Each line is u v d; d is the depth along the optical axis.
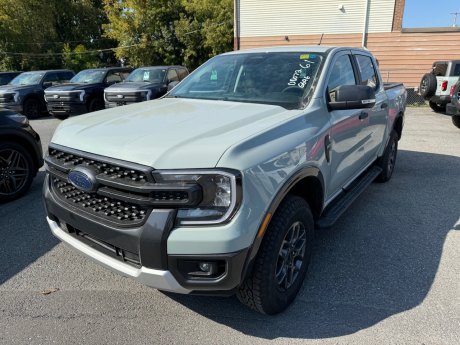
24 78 14.22
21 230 4.02
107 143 2.31
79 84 12.73
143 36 30.80
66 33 38.41
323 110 3.01
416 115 12.80
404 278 3.10
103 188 2.24
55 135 2.74
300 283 2.82
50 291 2.97
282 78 3.31
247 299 2.46
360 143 3.88
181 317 2.66
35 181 5.67
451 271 3.20
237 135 2.27
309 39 18.25
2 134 4.60
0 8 32.03
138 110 3.05
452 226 4.08
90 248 2.47
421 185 5.48
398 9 16.94
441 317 2.63
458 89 9.45
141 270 2.15
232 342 2.42
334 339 2.43
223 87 3.52
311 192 2.96
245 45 18.95
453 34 16.72
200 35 29.34
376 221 4.21
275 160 2.29
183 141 2.20
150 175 2.03
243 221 2.06
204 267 2.13
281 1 18.02
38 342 2.42
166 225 2.04
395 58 17.59
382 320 2.60
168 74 12.00
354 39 17.78
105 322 2.61
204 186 2.02
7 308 2.76
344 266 3.29
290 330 2.52
